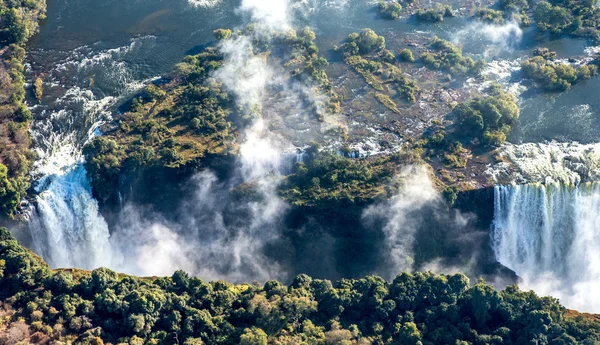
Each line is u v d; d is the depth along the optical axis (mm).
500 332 173625
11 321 171875
